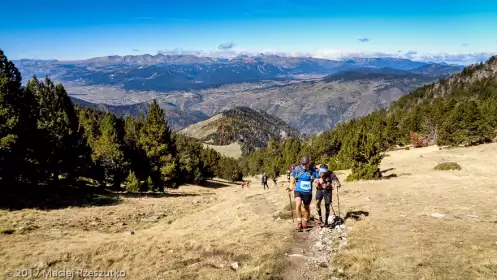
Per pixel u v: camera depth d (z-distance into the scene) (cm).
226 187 7675
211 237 1338
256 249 1020
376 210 1530
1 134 2844
